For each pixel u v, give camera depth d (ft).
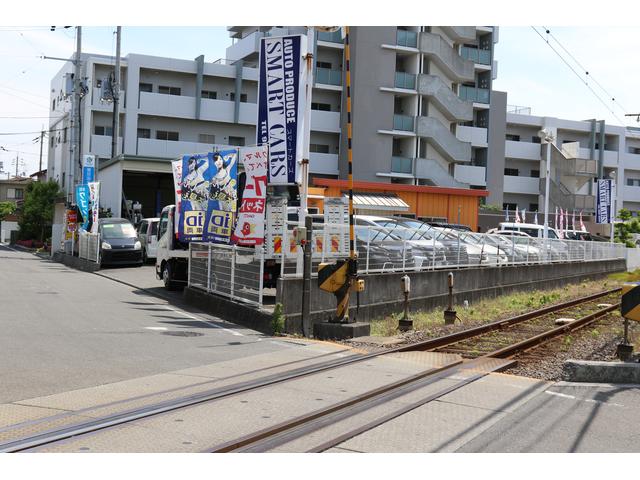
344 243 46.19
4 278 69.72
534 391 26.17
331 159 151.33
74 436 18.02
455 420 21.47
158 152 147.33
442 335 41.34
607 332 46.14
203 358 30.12
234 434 18.71
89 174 107.04
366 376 27.17
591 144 198.08
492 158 167.43
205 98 151.53
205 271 50.52
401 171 149.89
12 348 30.58
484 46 165.99
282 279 39.17
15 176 309.83
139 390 23.35
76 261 96.22
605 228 173.06
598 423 21.85
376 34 146.72
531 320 52.47
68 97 163.02
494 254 72.79
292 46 46.03
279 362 29.66
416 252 56.08
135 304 51.21
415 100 150.92
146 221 102.37
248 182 43.50
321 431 19.70
